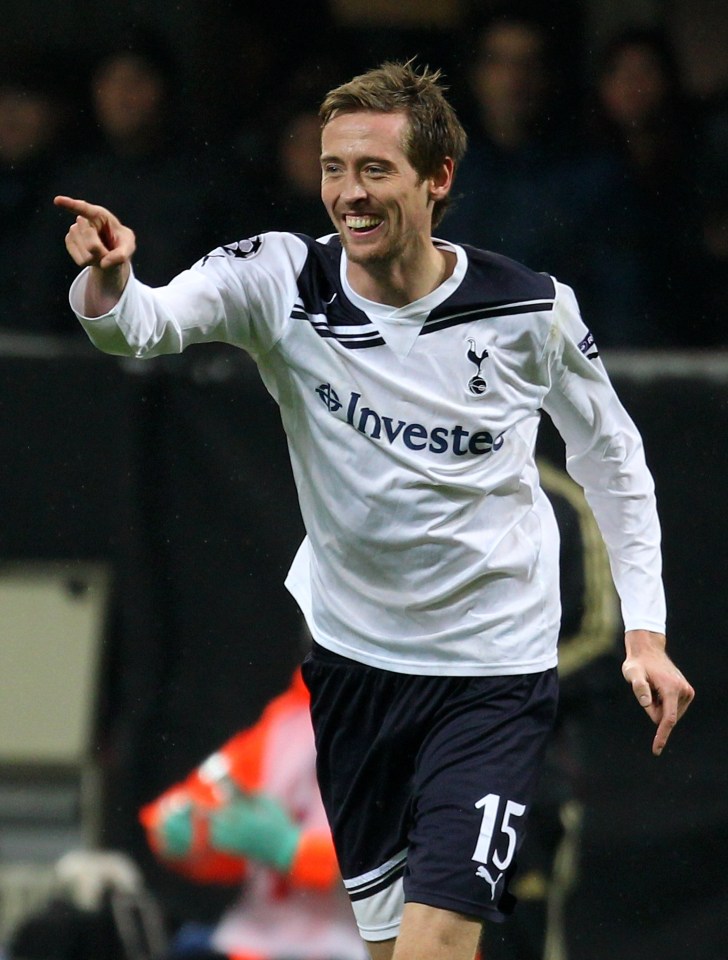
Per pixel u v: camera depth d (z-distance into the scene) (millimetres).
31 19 22891
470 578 10008
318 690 10742
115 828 15852
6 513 16078
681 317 21484
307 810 15141
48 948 15602
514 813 9891
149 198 21219
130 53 21750
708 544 16047
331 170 9570
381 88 9570
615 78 21906
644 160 21844
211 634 15945
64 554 16078
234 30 22781
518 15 22969
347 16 23125
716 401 16125
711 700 15883
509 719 10117
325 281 9898
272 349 9938
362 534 10023
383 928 10961
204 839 15148
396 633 10242
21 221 20875
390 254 9523
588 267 21547
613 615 15000
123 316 8711
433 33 23016
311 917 15070
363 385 9789
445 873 9641
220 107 22266
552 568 10484
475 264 9930
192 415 16078
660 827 15688
